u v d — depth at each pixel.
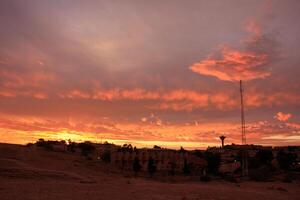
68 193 23.09
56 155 54.91
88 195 22.77
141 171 63.53
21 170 31.89
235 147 99.94
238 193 29.44
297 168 70.50
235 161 78.88
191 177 57.56
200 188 32.03
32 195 21.27
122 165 64.94
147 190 27.89
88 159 62.59
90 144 82.06
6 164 34.12
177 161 70.44
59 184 27.47
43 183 27.33
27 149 53.22
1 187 23.77
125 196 23.52
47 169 36.81
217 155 78.56
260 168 70.94
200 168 72.44
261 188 37.94
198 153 83.44
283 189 37.28
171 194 26.23
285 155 73.88
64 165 45.91
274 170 66.69
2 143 54.47
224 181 51.41
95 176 39.88
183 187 31.98
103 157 66.81
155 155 68.69
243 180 53.84
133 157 66.25
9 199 19.50
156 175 60.09
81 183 29.81
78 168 46.41
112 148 83.25
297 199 28.64
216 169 73.56
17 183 26.25
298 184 46.03
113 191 25.80
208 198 25.11
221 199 25.03
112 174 48.50
